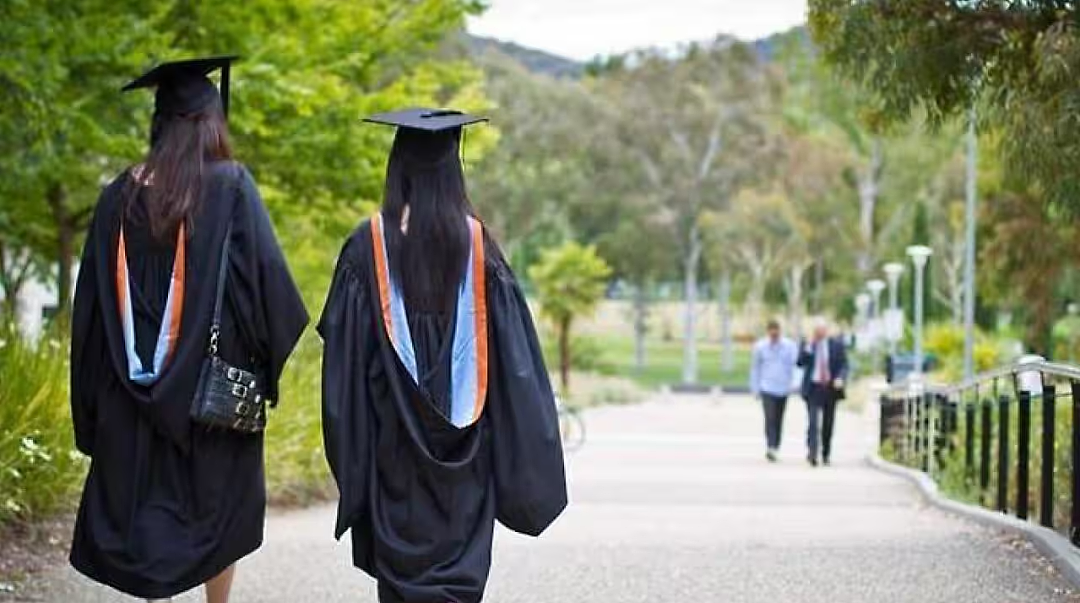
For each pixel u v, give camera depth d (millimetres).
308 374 16734
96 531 6535
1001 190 33000
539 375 6535
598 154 86125
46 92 14125
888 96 12805
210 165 6707
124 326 6535
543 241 88750
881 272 86000
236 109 18172
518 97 84562
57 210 20859
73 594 8789
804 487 20500
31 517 10711
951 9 12352
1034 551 11008
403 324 6395
